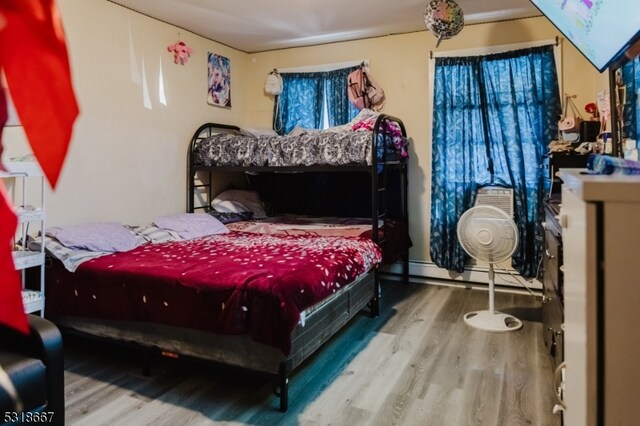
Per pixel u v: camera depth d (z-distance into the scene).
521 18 3.70
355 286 2.93
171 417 1.98
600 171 0.93
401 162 3.95
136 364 2.55
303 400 2.12
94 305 2.44
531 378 2.30
